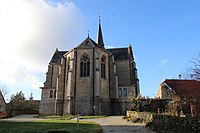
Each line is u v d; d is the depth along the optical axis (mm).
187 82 17641
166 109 30859
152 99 35500
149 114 24359
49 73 58344
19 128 21031
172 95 27562
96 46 48312
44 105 54031
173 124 18016
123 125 23484
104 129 20234
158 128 19500
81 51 47500
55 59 61000
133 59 60812
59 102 47656
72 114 43688
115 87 48344
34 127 21750
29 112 62938
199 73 15578
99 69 46531
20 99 82438
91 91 44625
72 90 44906
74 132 17812
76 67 46625
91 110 43500
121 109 50469
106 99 47031
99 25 64125
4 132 18500
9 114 49344
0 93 54906
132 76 56500
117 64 57250
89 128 20391
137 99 35938
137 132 18344
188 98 16719
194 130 15742
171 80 39531
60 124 24578
